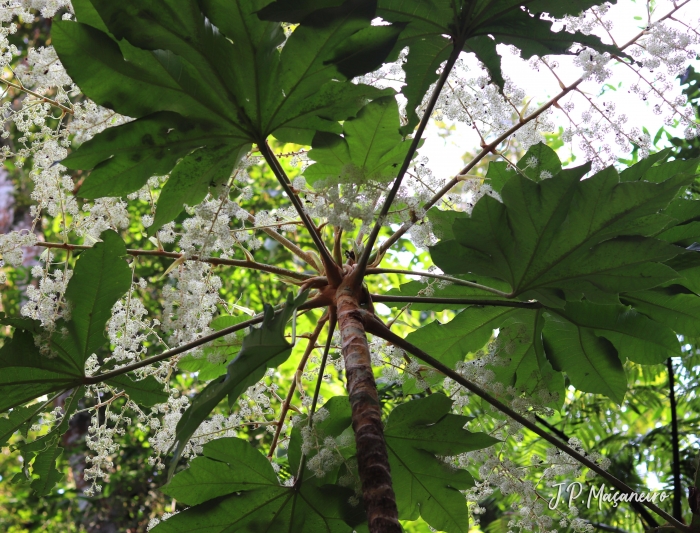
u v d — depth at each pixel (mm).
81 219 1225
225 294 3514
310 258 1282
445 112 1262
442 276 1206
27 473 1230
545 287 1188
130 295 1205
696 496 1150
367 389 932
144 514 3266
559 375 1430
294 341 1118
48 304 1107
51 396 1213
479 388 1141
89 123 1162
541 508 1232
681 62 1101
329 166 1158
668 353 1351
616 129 1167
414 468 1252
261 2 959
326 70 1032
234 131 1086
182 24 956
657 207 1064
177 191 1113
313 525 1209
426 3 1045
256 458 1153
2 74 1280
